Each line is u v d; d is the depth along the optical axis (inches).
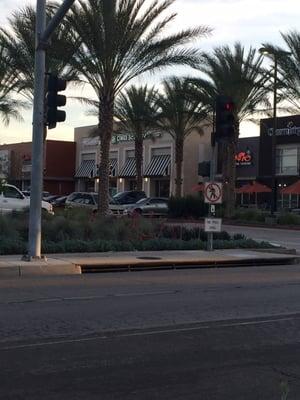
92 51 1084.5
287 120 2185.0
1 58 1289.4
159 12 1071.6
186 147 2465.6
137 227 896.3
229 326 358.3
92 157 2878.9
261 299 462.9
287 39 1462.8
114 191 2797.7
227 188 1670.8
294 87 1501.0
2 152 3024.1
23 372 254.7
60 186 2947.8
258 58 1547.7
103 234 855.1
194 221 1578.5
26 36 1183.6
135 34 1072.8
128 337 324.5
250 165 2347.4
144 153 2664.9
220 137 775.7
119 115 1915.6
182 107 1779.0
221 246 862.5
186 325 358.9
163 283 551.2
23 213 971.3
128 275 613.9
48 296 460.4
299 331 346.9
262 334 338.0
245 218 1573.6
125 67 1127.0
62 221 857.5
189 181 2466.8
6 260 641.6
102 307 414.9
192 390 233.1
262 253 808.9
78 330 339.3
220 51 1544.0
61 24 1042.1
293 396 227.0
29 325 350.3
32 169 650.8
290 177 2162.9
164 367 266.1
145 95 1873.8
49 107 643.5
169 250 813.9
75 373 254.2
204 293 490.6
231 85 1521.9
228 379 248.8
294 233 1268.5
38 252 649.0
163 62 1114.1
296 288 528.7
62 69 1174.3
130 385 238.5
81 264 632.4
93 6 1042.7
